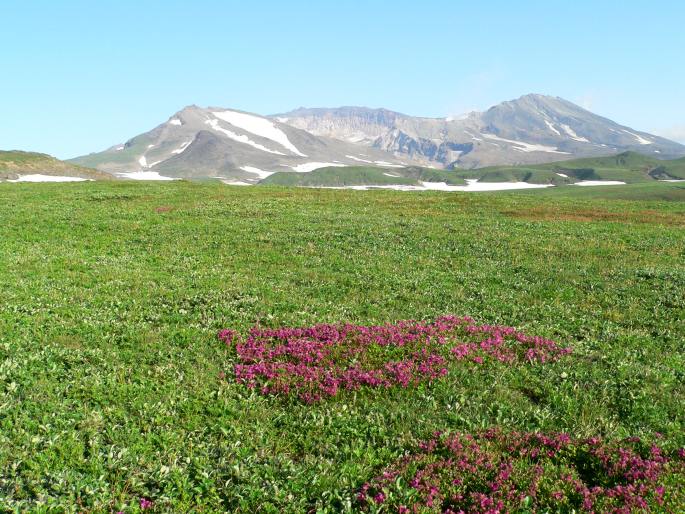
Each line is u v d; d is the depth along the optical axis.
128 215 47.91
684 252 33.91
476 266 30.34
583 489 9.55
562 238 38.50
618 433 12.15
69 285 24.48
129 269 28.11
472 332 18.86
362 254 33.22
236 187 79.19
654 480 9.63
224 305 21.86
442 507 9.59
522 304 23.28
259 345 17.42
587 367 16.11
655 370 15.64
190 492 9.96
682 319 20.86
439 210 56.66
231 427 12.37
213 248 34.91
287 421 13.00
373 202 63.44
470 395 14.22
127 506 9.41
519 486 9.80
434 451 11.47
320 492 10.18
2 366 14.54
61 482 9.73
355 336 17.88
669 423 12.52
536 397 14.40
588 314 21.97
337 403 13.80
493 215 52.75
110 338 17.72
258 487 10.18
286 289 25.23
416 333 18.42
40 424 11.91
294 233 40.12
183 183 82.44
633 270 28.62
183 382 14.73
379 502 9.66
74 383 14.12
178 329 18.92
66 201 57.00
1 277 25.23
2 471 10.17
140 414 12.72
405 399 13.95
